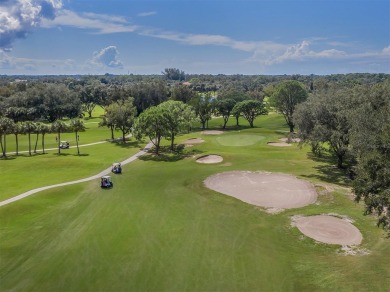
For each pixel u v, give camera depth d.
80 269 28.39
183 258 29.77
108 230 35.91
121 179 56.47
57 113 154.12
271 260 29.27
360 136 36.22
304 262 28.84
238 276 26.86
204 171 58.44
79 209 42.44
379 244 31.39
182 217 39.06
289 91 108.31
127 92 147.75
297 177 52.94
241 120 147.50
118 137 107.50
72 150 87.00
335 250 30.72
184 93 145.50
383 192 24.94
